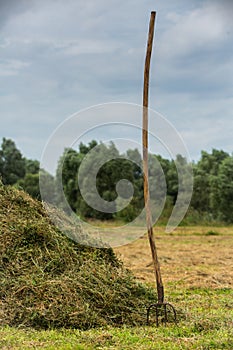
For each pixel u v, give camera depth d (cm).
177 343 629
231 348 616
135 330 688
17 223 816
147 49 738
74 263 791
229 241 2278
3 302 718
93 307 730
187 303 926
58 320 698
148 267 1416
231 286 1137
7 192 878
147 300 788
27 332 661
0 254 774
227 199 3625
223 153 4162
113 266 834
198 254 1745
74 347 599
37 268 762
